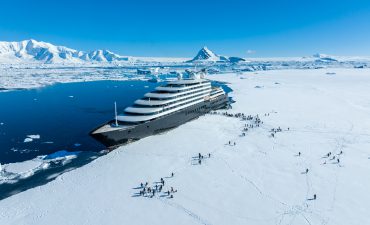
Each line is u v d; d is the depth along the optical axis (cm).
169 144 6594
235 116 9400
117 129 6347
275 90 17175
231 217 3816
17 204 4166
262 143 6675
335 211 3916
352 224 3634
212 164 5478
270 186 4622
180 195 4366
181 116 8106
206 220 3756
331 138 7056
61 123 9094
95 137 6075
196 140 6881
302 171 5166
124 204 4141
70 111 11131
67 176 5028
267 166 5388
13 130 8244
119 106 12300
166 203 4156
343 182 4744
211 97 10106
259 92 16275
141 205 4112
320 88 17975
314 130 7781
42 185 4747
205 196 4334
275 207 4028
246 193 4412
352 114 9912
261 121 8775
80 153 6250
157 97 7706
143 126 6812
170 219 3794
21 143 7075
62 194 4434
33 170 5384
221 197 4306
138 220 3775
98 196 4359
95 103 13075
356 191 4450
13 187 4753
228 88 18988
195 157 5828
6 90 17975
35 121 9381
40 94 16225
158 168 5312
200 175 5022
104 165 5478
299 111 10488
